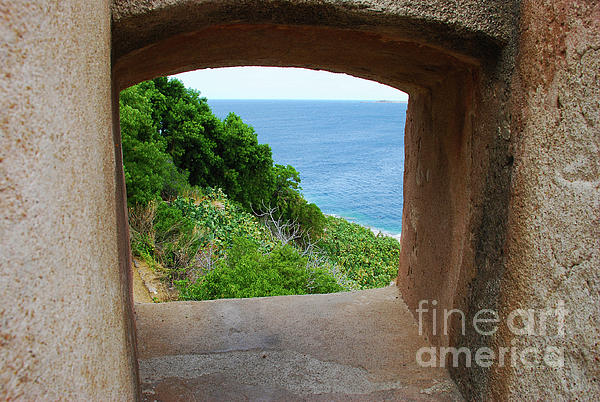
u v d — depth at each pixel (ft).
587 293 3.10
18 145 1.69
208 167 40.09
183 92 39.19
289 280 11.32
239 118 42.80
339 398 5.27
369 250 36.76
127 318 3.60
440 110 5.82
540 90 3.62
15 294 1.63
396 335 6.61
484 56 4.36
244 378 5.66
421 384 5.42
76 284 2.08
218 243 21.36
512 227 4.01
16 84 1.69
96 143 2.54
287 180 45.37
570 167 3.27
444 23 3.95
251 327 6.88
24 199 1.70
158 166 22.40
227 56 5.46
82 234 2.20
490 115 4.43
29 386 1.68
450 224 5.51
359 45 4.97
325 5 3.78
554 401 3.41
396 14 3.87
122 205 4.28
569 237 3.27
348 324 6.97
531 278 3.71
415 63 5.32
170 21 3.74
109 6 3.25
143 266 18.03
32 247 1.74
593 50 3.05
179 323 6.97
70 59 2.14
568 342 3.27
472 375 4.84
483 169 4.60
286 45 5.05
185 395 5.33
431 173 6.24
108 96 2.92
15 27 1.70
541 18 3.59
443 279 5.76
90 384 2.15
